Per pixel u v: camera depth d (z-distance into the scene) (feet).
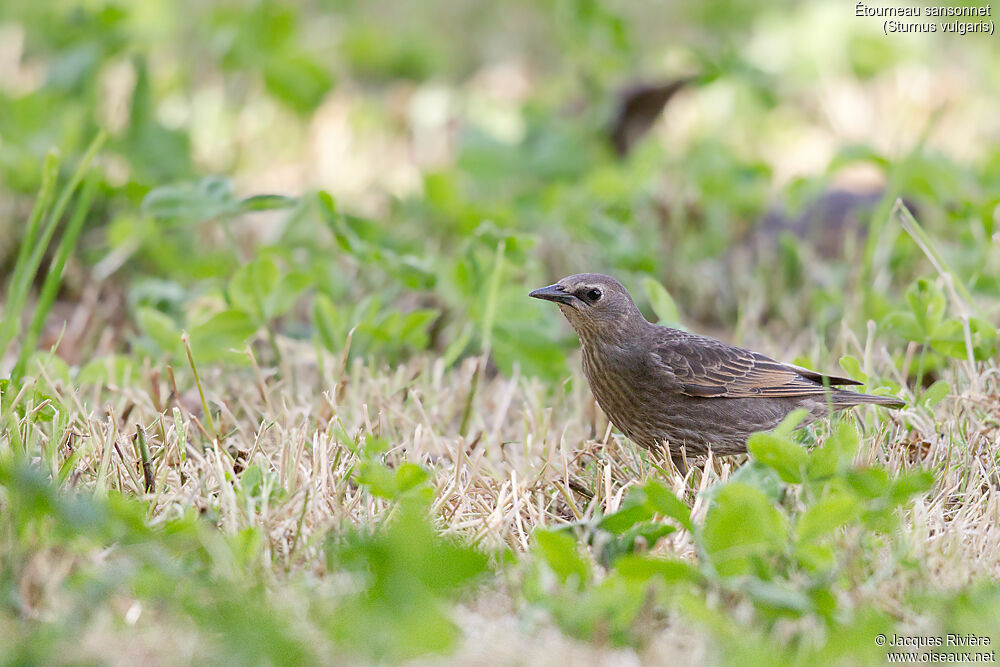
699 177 49.24
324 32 69.77
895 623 21.56
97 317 41.19
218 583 20.62
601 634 20.18
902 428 30.99
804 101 61.36
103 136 33.94
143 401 32.30
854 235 46.73
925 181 42.47
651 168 49.47
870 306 39.73
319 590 21.43
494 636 20.61
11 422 26.48
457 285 37.22
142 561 21.45
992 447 29.73
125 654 19.02
